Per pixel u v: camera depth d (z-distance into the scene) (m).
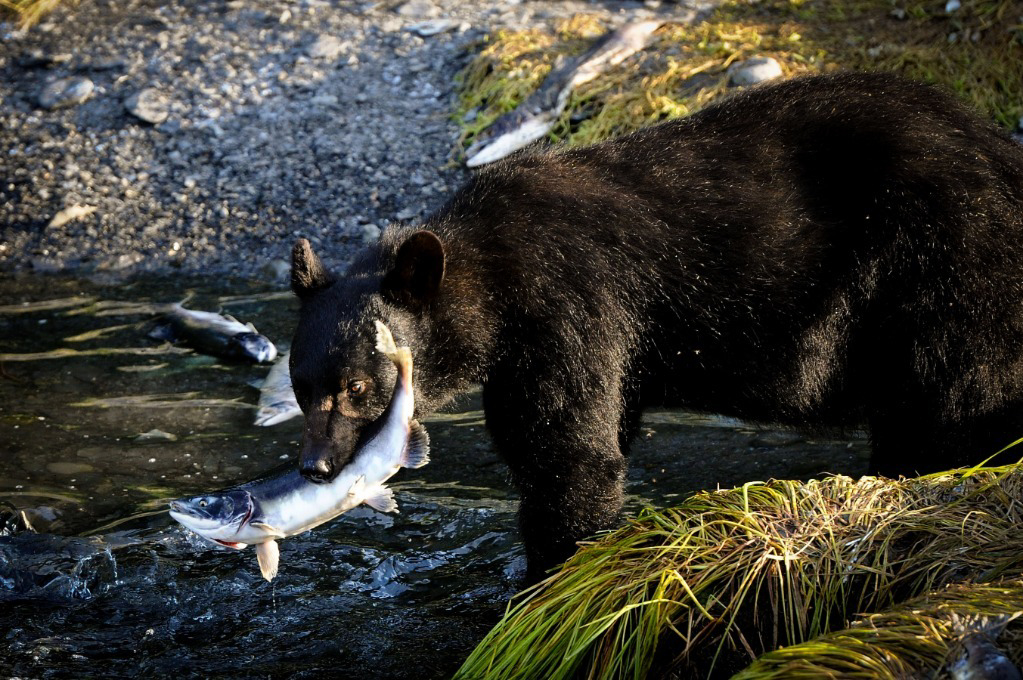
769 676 8.29
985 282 11.30
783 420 12.55
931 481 10.38
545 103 23.16
